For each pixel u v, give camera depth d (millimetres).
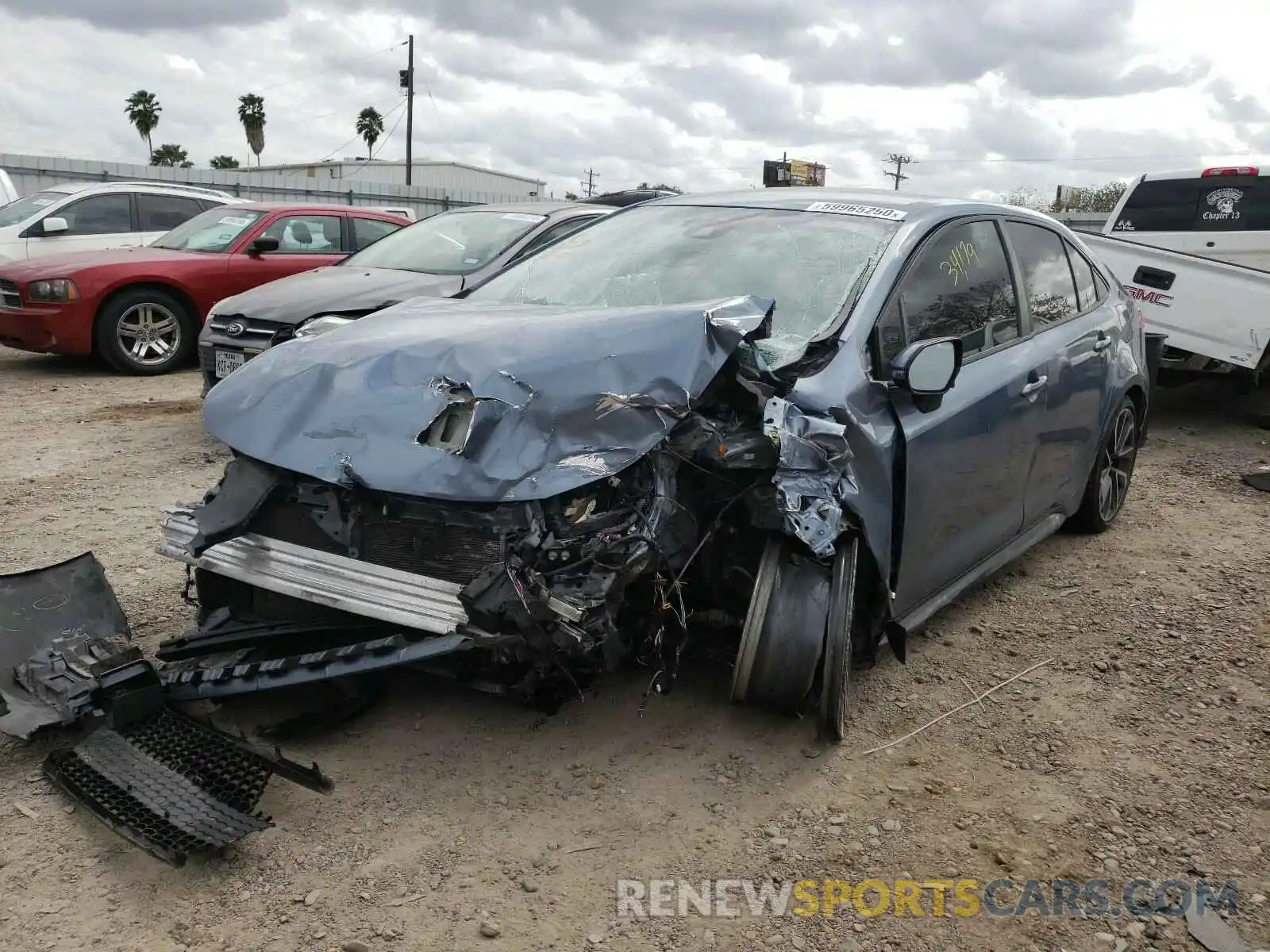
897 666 3994
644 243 4262
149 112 69750
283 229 10445
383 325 3658
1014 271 4473
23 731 3018
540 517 2826
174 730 3047
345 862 2717
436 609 2834
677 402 2961
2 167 21859
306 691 3506
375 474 2934
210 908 2537
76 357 11047
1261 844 2973
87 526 5238
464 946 2447
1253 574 5109
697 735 3371
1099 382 4992
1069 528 5652
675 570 3037
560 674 3010
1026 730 3559
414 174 51406
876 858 2842
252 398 3320
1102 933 2600
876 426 3299
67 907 2520
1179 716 3699
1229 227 9406
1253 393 9805
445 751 3225
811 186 4738
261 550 3213
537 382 3012
